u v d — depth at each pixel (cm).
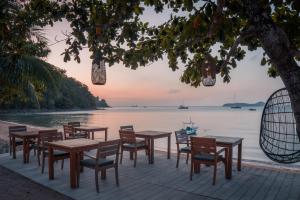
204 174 577
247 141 1653
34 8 346
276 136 345
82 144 521
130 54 396
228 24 241
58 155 550
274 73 352
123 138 671
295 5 232
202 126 2889
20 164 662
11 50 417
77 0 337
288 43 180
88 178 549
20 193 456
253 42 343
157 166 652
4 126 1716
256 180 531
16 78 796
